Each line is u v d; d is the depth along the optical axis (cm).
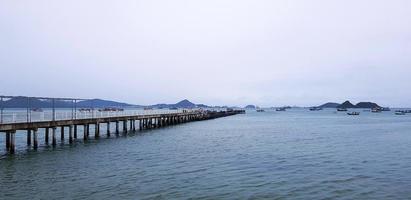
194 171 2431
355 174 2359
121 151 3362
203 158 2995
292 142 4362
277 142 4350
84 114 4125
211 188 1975
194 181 2133
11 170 2423
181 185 2033
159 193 1870
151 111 6259
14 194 1842
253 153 3322
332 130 6569
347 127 7494
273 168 2559
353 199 1792
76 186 2000
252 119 12056
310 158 3033
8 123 2864
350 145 4047
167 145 3888
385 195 1861
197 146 3844
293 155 3203
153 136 4925
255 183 2097
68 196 1808
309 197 1822
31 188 1956
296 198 1805
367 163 2792
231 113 17088
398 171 2466
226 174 2339
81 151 3325
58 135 5075
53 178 2191
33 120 3281
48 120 3347
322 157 3095
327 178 2236
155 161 2827
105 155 3105
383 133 5819
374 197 1827
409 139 4769
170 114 7194
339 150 3575
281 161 2864
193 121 9612
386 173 2395
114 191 1902
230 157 3061
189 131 5981
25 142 4072
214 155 3173
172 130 6141
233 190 1939
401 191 1938
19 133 5378
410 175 2334
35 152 3234
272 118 13288
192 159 2942
